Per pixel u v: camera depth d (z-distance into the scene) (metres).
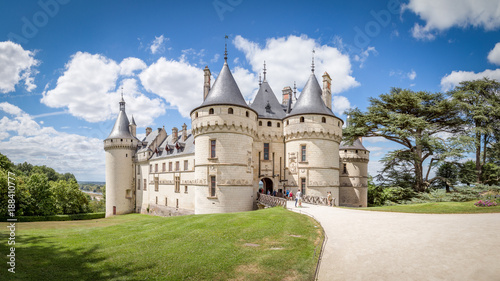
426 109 37.00
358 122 39.72
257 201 35.25
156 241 15.24
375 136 40.84
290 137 37.66
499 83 36.97
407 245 11.51
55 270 11.17
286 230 16.05
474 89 38.12
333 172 36.59
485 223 14.15
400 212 21.30
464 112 36.56
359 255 11.00
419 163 36.44
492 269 8.52
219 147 32.47
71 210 60.66
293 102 49.38
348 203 49.84
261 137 39.16
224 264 11.02
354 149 50.72
